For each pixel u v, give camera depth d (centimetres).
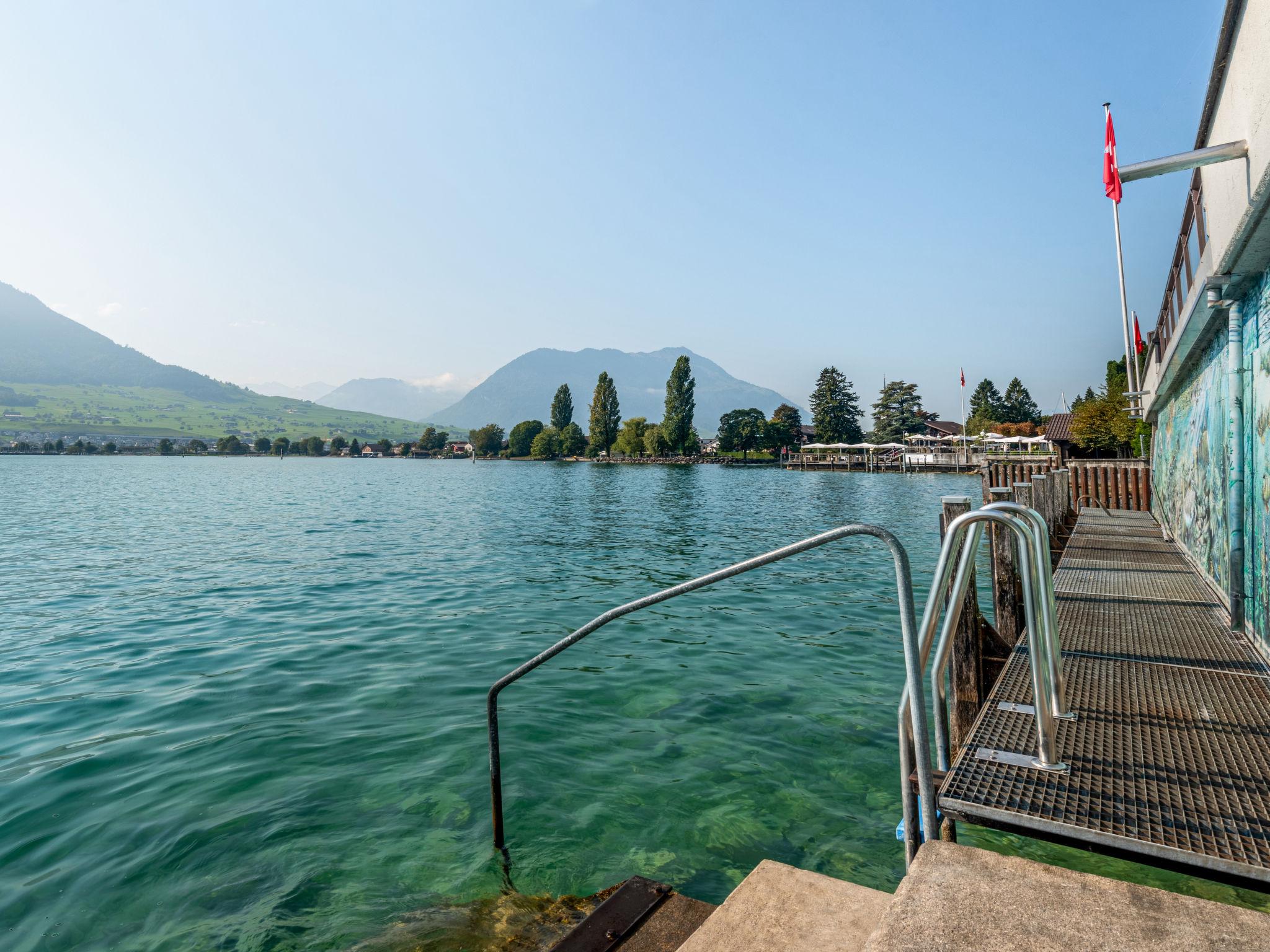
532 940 368
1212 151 446
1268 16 375
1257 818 282
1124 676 475
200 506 3888
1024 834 289
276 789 554
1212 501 754
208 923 392
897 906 210
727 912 255
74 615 1217
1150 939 191
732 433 12650
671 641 1028
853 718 709
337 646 1007
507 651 980
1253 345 547
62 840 480
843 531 280
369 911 400
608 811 516
